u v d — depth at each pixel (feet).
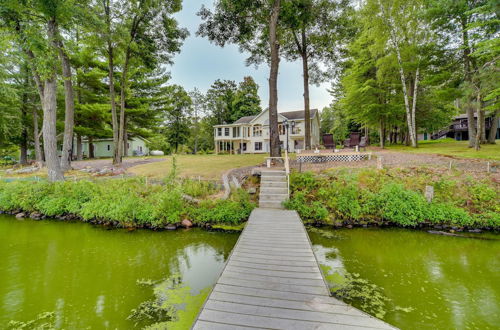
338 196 25.41
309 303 9.48
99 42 46.83
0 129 59.93
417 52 50.11
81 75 72.33
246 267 12.53
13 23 31.55
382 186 26.17
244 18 45.68
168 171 41.73
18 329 10.57
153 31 54.08
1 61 42.24
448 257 16.96
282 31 53.83
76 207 28.09
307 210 24.79
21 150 74.43
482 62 40.81
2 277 15.11
